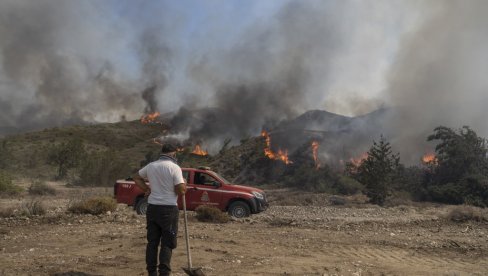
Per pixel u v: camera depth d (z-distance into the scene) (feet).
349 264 26.58
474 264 28.53
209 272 22.85
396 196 99.76
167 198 19.84
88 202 49.80
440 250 33.40
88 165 135.74
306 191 114.21
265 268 24.32
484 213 55.52
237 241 33.96
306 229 43.68
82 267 23.21
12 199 76.79
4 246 30.25
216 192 52.06
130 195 51.57
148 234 20.11
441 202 99.50
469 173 104.47
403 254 31.35
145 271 22.59
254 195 52.37
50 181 154.81
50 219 44.14
